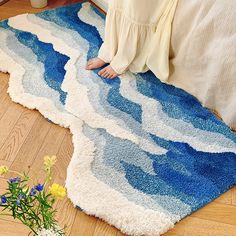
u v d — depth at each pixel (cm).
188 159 124
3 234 100
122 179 116
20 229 102
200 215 107
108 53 158
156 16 140
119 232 102
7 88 151
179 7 134
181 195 112
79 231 102
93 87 152
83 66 163
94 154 124
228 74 123
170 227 103
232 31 117
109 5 146
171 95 150
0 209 104
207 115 141
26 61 165
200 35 128
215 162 123
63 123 135
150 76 159
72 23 192
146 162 122
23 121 137
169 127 136
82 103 144
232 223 106
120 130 133
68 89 150
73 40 180
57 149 126
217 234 103
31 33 183
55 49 173
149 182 116
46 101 144
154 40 146
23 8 204
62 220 104
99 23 192
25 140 129
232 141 131
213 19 121
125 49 151
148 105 145
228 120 133
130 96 149
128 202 109
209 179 117
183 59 141
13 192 65
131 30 145
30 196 66
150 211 106
